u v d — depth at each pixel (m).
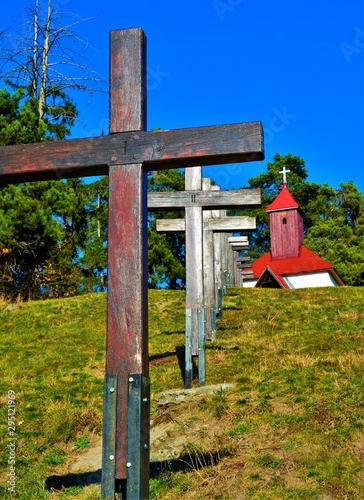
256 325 15.45
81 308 19.27
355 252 50.66
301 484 6.44
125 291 5.61
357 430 7.27
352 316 15.12
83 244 34.75
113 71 6.14
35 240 25.62
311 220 56.69
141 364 5.44
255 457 7.07
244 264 51.81
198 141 5.80
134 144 5.93
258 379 9.91
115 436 5.33
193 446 7.63
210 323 14.05
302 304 17.86
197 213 11.98
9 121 26.80
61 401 10.51
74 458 8.45
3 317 19.00
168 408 9.41
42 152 6.15
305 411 8.05
